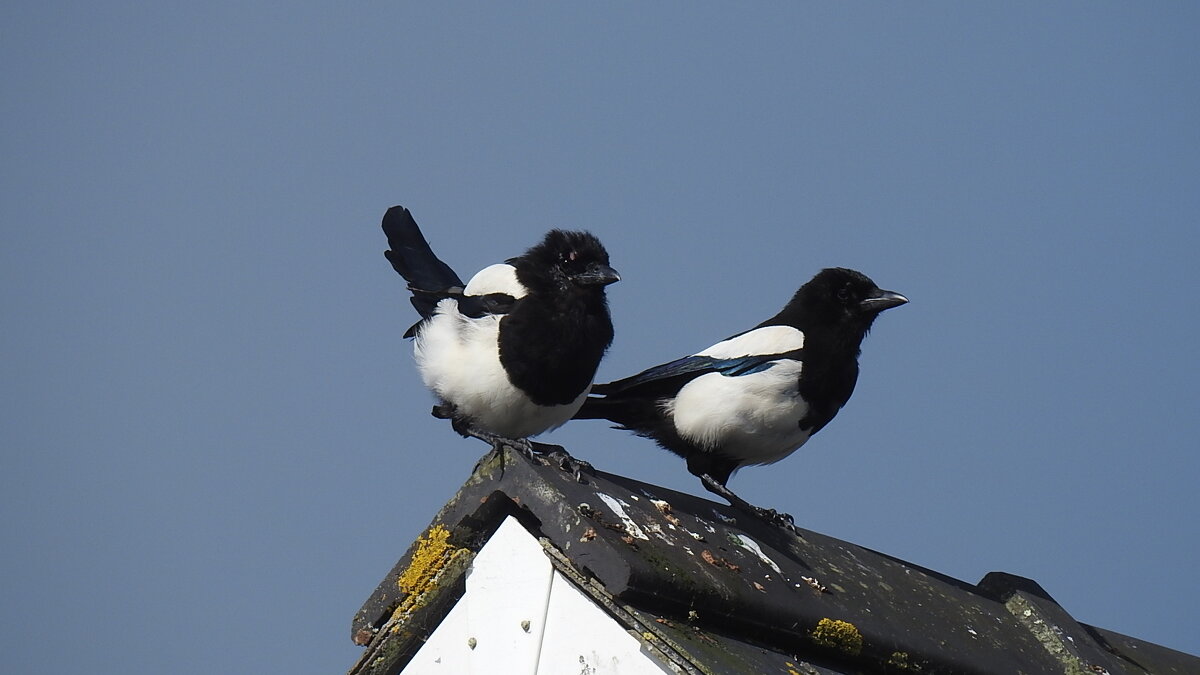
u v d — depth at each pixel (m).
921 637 11.41
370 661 10.86
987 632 12.41
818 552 12.07
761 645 10.32
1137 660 13.54
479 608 10.37
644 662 9.62
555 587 10.07
